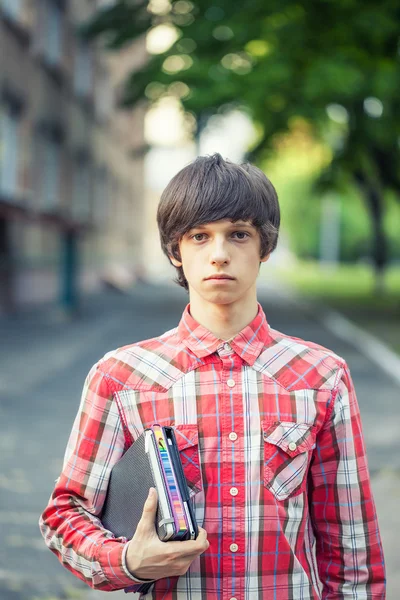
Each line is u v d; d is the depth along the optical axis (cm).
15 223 1967
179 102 1619
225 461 161
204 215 157
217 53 1677
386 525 482
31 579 409
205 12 1703
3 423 795
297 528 163
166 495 145
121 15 1775
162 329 1766
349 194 2662
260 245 165
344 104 1573
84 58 2845
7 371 1127
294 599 160
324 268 6291
